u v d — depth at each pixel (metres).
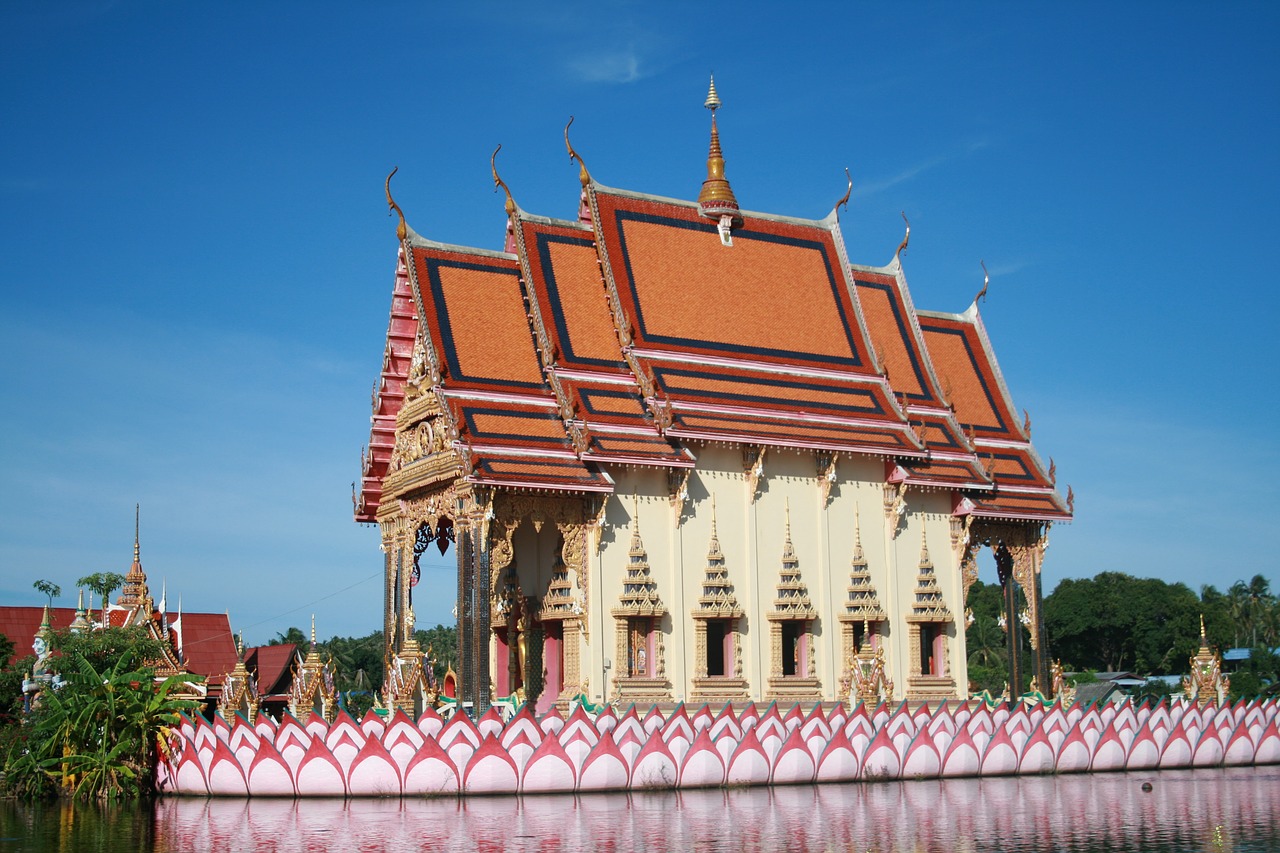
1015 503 65.38
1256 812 42.56
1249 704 60.41
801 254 64.31
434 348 53.44
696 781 45.69
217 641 78.19
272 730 45.84
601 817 39.53
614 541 53.41
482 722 43.72
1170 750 56.53
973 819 40.41
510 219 57.66
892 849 35.09
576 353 55.69
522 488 50.69
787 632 57.75
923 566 61.94
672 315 58.53
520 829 37.44
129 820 40.78
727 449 56.72
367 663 115.88
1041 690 66.00
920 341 67.00
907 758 49.94
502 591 56.12
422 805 42.06
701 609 54.69
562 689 53.81
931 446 63.28
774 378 59.59
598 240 58.16
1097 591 126.12
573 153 59.31
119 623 65.62
